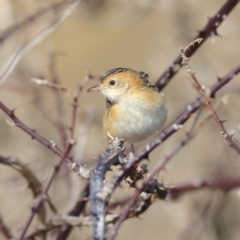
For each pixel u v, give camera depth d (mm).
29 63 12961
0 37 9875
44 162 11750
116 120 10008
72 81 16812
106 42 17812
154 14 17125
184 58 5969
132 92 10078
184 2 13992
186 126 12375
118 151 5254
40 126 12883
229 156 9867
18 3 12297
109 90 10328
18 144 12625
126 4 12992
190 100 12719
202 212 9797
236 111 12719
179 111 12438
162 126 10109
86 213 9250
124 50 17547
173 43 13844
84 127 10523
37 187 7883
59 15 10391
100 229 3764
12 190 11469
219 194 10172
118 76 10266
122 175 4406
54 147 7164
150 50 16297
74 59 17297
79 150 10031
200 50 13617
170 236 13078
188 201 11070
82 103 14609
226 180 8695
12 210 11625
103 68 17203
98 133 13078
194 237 9562
